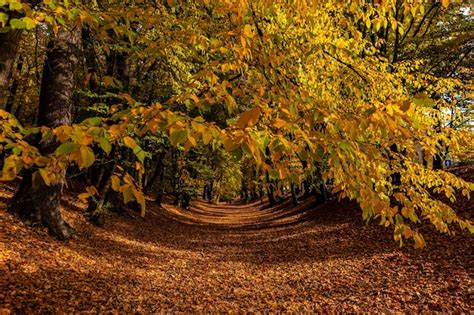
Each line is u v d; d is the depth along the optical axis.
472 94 7.22
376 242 12.58
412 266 9.27
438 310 6.58
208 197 67.75
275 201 42.50
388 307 7.07
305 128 2.21
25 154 1.86
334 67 4.04
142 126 2.05
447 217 2.76
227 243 17.44
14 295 6.01
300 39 3.93
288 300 8.13
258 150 1.82
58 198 9.78
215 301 8.02
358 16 3.82
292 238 16.98
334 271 10.26
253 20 3.32
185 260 12.57
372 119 2.06
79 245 9.97
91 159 1.69
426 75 7.17
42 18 2.60
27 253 7.88
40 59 9.09
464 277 7.70
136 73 13.68
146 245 13.57
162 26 3.92
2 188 12.33
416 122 2.07
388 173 3.24
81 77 10.87
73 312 6.04
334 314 7.04
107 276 8.45
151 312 6.79
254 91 2.83
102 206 13.41
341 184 2.65
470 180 15.20
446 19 14.16
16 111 16.22
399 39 13.86
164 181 27.66
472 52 15.59
